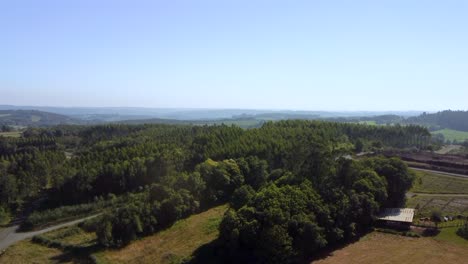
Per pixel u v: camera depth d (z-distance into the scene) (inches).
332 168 3902.6
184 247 3307.1
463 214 3703.3
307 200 3292.3
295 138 5684.1
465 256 2955.2
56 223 4168.3
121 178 5073.8
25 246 3521.2
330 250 3137.3
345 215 3344.0
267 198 3228.3
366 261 2918.3
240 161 4894.2
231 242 2997.0
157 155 5324.8
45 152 6422.2
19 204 4847.4
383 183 3833.7
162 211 3870.6
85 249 3376.0
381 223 3577.8
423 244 3181.6
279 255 2864.2
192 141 6240.2
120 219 3567.9
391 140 7637.8
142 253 3275.1
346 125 7475.4
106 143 6914.4
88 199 4894.2
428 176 5009.8
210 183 4589.1
